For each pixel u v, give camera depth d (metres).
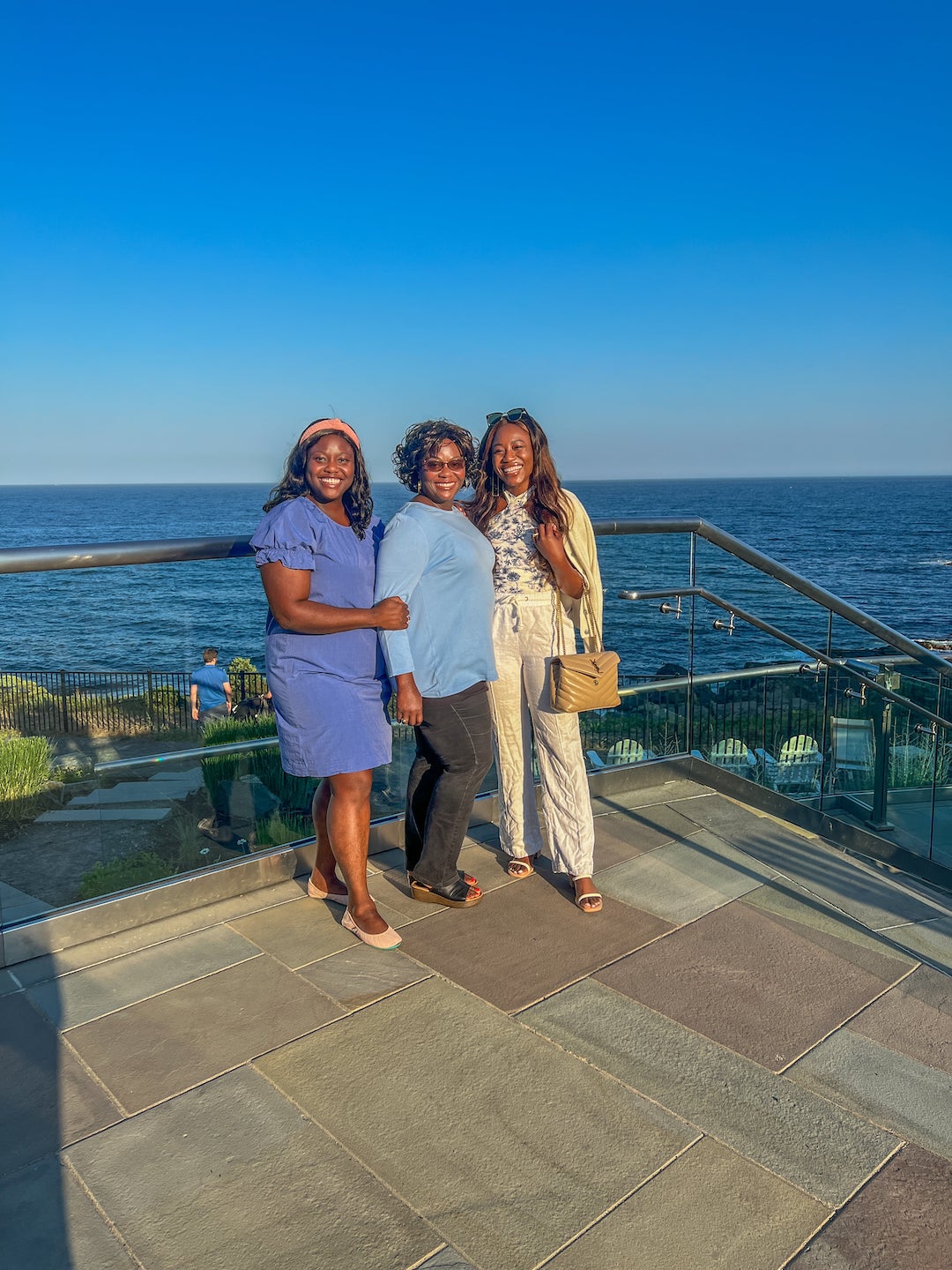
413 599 2.63
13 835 2.48
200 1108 1.94
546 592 3.03
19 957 2.52
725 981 2.53
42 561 2.45
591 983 2.50
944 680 4.45
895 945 2.78
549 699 2.97
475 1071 2.09
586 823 2.98
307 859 3.09
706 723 4.11
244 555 2.81
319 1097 1.98
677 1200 1.71
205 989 2.41
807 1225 1.66
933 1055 2.22
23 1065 2.07
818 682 4.20
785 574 3.88
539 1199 1.71
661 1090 2.04
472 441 2.71
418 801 2.95
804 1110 1.99
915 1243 1.63
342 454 2.44
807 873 3.28
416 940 2.72
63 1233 1.60
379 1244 1.59
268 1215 1.65
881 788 4.48
